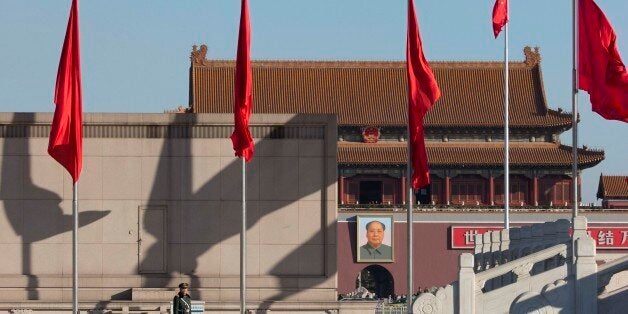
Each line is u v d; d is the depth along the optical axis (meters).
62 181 94.44
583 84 90.56
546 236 87.88
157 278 94.38
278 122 94.88
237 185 94.81
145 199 94.62
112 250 94.62
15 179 94.38
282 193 94.81
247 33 90.00
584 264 71.75
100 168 94.62
